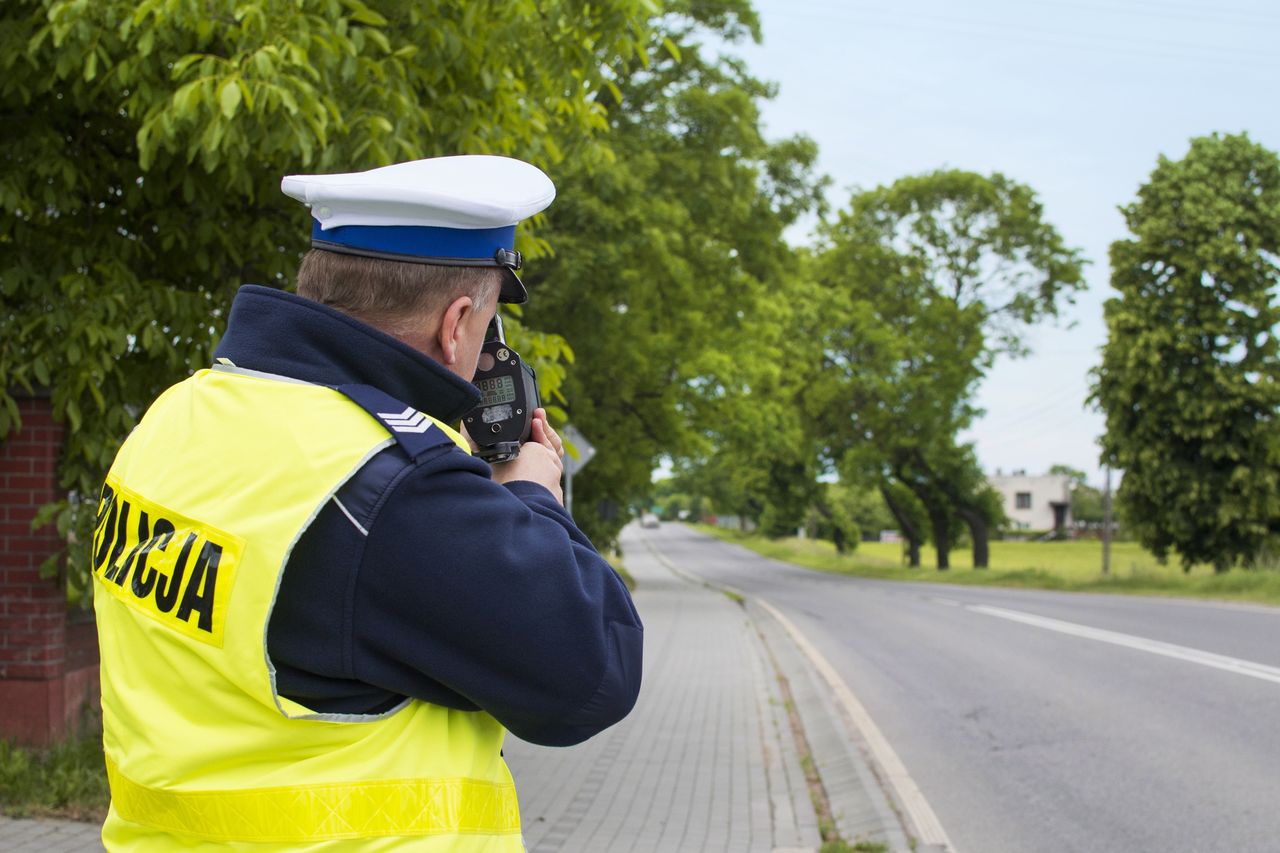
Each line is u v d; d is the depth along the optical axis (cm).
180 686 122
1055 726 877
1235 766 726
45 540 584
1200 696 977
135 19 412
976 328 3966
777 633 1767
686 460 2431
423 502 122
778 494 6706
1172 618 1731
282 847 117
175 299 534
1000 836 585
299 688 120
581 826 575
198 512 124
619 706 129
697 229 1931
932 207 3994
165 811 122
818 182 2206
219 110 417
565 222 1534
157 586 124
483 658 122
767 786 676
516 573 123
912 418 4028
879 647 1498
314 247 141
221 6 434
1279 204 2925
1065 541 9625
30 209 521
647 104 1909
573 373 1803
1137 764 740
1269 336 2908
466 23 499
